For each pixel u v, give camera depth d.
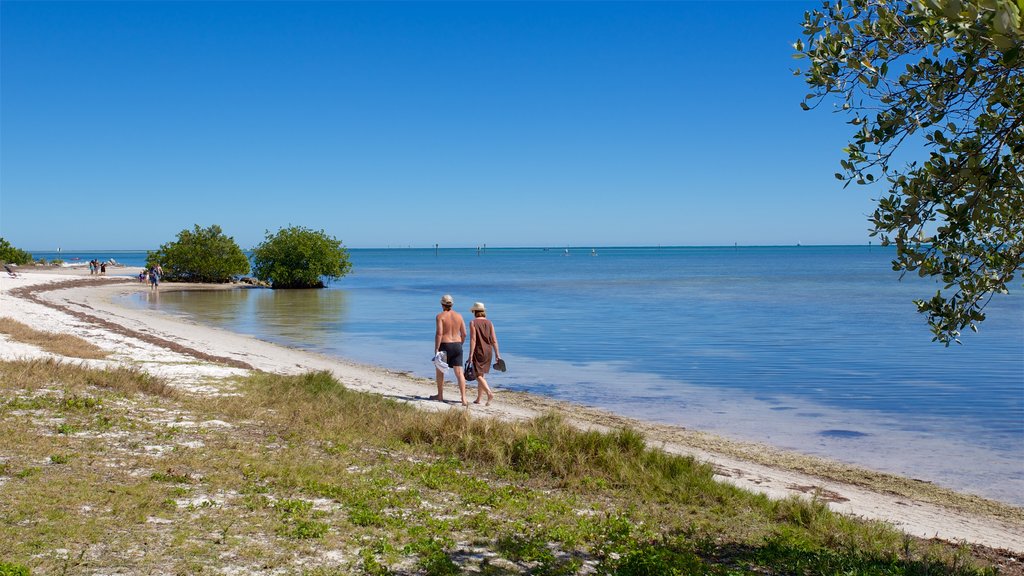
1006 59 3.89
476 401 16.22
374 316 40.59
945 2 4.09
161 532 5.91
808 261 187.38
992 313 42.94
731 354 25.81
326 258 68.88
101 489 6.86
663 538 7.21
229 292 63.03
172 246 73.06
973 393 18.72
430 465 9.57
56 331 22.25
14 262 86.31
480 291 65.44
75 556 5.20
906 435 14.54
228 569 5.29
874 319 38.31
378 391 17.19
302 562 5.58
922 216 5.46
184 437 9.57
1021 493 11.10
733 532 7.77
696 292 63.16
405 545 6.20
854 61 5.75
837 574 6.31
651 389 19.28
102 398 11.55
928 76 5.33
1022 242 5.93
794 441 14.04
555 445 10.39
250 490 7.41
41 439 8.48
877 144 5.59
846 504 9.95
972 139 5.20
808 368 22.73
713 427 15.09
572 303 50.69
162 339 23.23
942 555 7.66
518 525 7.16
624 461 10.17
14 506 6.08
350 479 8.30
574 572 5.93
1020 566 7.70
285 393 13.96
